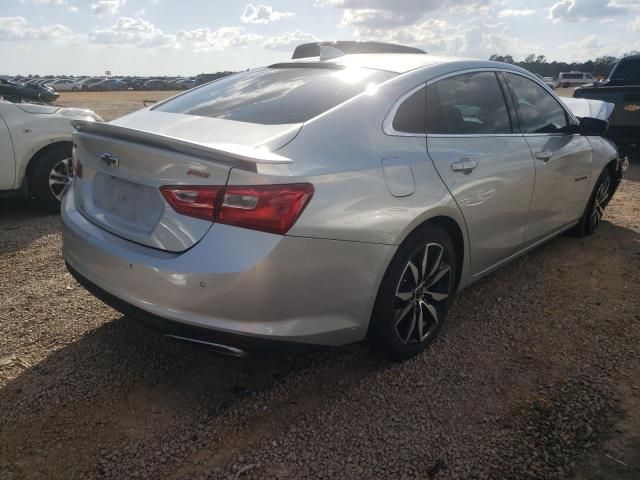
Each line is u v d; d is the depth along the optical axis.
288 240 2.14
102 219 2.54
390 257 2.50
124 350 2.94
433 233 2.77
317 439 2.28
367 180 2.40
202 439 2.28
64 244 2.76
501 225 3.34
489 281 3.91
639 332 3.17
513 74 3.66
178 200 2.18
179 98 3.22
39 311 3.37
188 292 2.14
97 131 2.56
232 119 2.63
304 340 2.31
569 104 7.20
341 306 2.39
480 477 2.08
